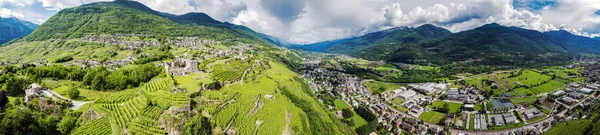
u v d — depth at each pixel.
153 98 126.50
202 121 111.38
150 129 110.12
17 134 130.88
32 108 150.88
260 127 126.88
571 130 183.75
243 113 129.75
